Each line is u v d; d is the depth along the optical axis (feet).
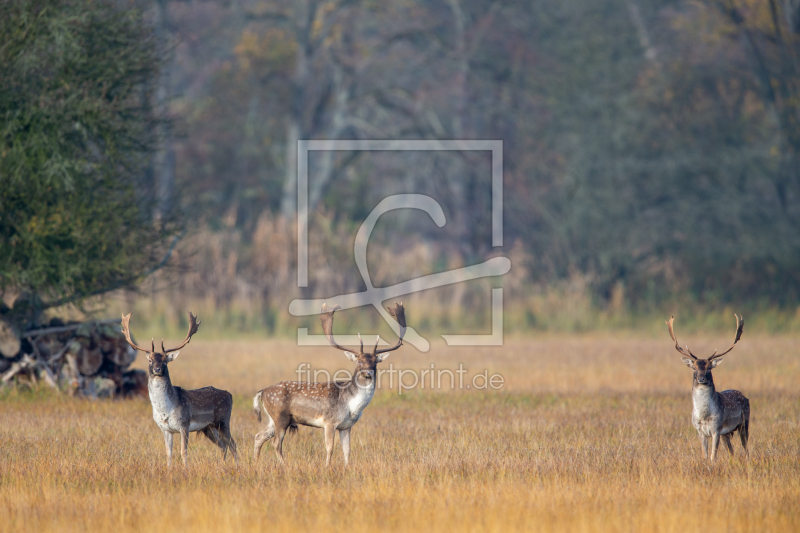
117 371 120.26
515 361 164.25
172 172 276.41
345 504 58.95
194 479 66.13
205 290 234.17
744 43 289.74
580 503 58.65
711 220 273.75
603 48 290.15
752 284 282.56
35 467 69.77
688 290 274.77
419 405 111.34
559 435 87.92
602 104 281.74
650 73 287.69
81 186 120.37
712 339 219.00
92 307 134.72
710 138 279.49
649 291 272.72
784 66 277.23
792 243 265.34
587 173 278.67
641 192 279.49
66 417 99.30
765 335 231.09
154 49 132.26
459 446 80.38
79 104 116.57
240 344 198.59
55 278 117.19
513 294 266.16
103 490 64.08
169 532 52.60
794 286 279.28
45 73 119.14
